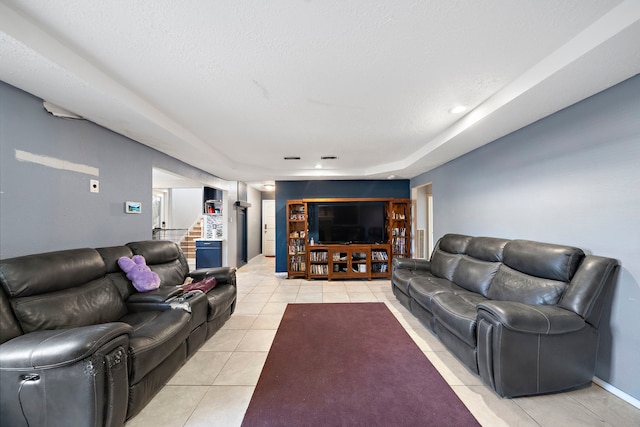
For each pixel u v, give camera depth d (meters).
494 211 3.04
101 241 2.53
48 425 1.27
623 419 1.56
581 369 1.79
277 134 3.10
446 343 2.40
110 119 2.29
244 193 6.96
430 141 3.42
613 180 1.79
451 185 4.00
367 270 5.20
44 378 1.26
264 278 5.48
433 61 1.70
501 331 1.72
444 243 3.77
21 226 1.84
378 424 1.56
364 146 3.63
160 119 2.45
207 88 2.02
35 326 1.55
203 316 2.47
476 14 1.29
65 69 1.53
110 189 2.63
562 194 2.17
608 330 1.81
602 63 1.50
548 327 1.70
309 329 2.93
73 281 1.88
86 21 1.32
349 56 1.64
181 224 8.87
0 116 1.70
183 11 1.26
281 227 5.76
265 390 1.88
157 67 1.74
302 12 1.27
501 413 1.63
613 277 1.78
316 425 1.55
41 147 1.96
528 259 2.27
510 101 1.99
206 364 2.23
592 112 1.92
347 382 1.97
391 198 5.43
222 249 5.94
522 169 2.60
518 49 1.58
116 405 1.37
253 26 1.36
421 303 2.85
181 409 1.70
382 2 1.22
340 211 5.45
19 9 1.24
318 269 5.30
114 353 1.38
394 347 2.51
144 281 2.42
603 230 1.85
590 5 1.25
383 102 2.28
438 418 1.60
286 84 1.97
